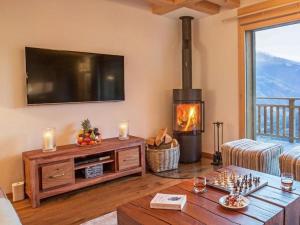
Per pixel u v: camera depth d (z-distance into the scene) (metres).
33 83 2.93
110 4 3.61
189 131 4.11
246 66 3.85
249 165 3.03
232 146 3.23
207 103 4.38
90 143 3.15
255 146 3.18
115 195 2.91
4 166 2.86
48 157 2.74
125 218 1.60
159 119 4.28
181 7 3.73
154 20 4.12
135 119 3.97
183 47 4.23
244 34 3.79
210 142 4.39
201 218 1.50
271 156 3.08
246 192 1.80
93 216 2.42
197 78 4.50
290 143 4.76
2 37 2.79
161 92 4.29
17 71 2.90
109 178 3.22
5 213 1.53
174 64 4.44
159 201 1.67
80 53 3.26
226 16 3.99
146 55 4.05
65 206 2.65
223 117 4.16
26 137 2.99
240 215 1.52
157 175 3.57
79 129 3.38
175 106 4.12
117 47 3.71
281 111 4.87
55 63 3.07
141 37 3.97
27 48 2.87
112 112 3.71
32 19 2.97
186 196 1.80
